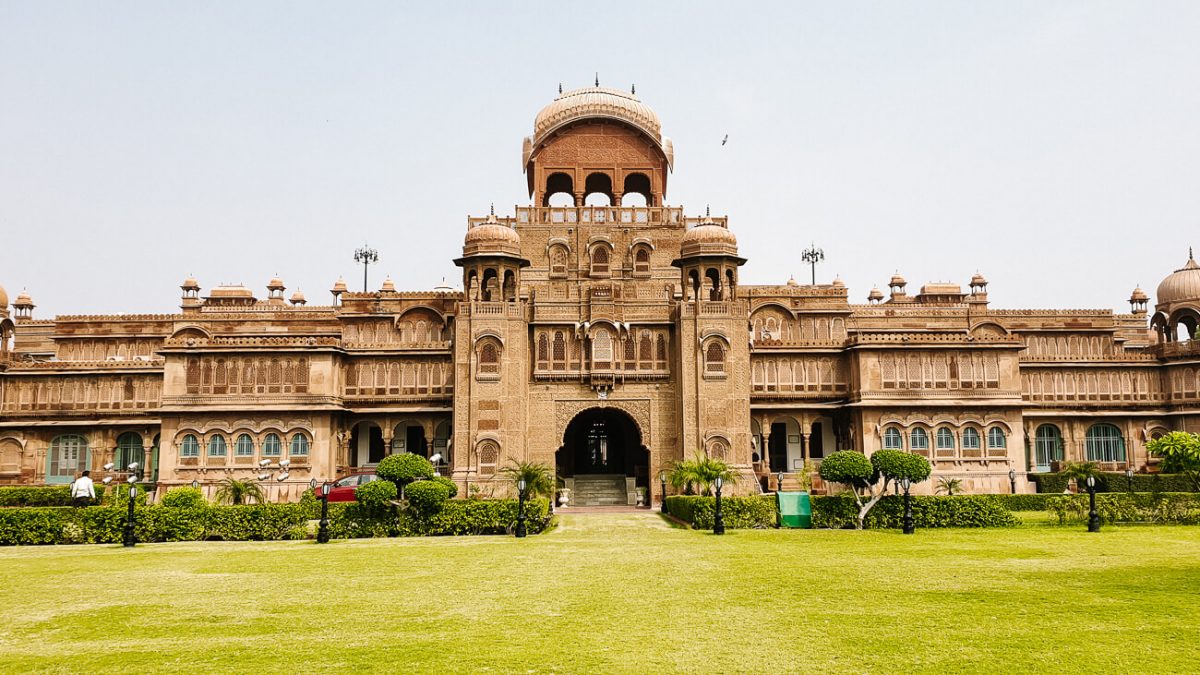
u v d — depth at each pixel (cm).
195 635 1600
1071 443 5897
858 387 5384
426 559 2606
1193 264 6369
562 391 5162
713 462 4178
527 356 5181
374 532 3341
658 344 5241
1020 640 1519
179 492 3459
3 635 1612
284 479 5125
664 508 4650
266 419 5203
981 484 5278
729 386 5022
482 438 4897
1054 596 1909
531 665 1381
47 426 5766
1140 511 3559
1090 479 3300
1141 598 1881
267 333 6544
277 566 2477
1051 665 1370
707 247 5241
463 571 2350
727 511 3569
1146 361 5953
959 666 1366
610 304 5244
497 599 1928
